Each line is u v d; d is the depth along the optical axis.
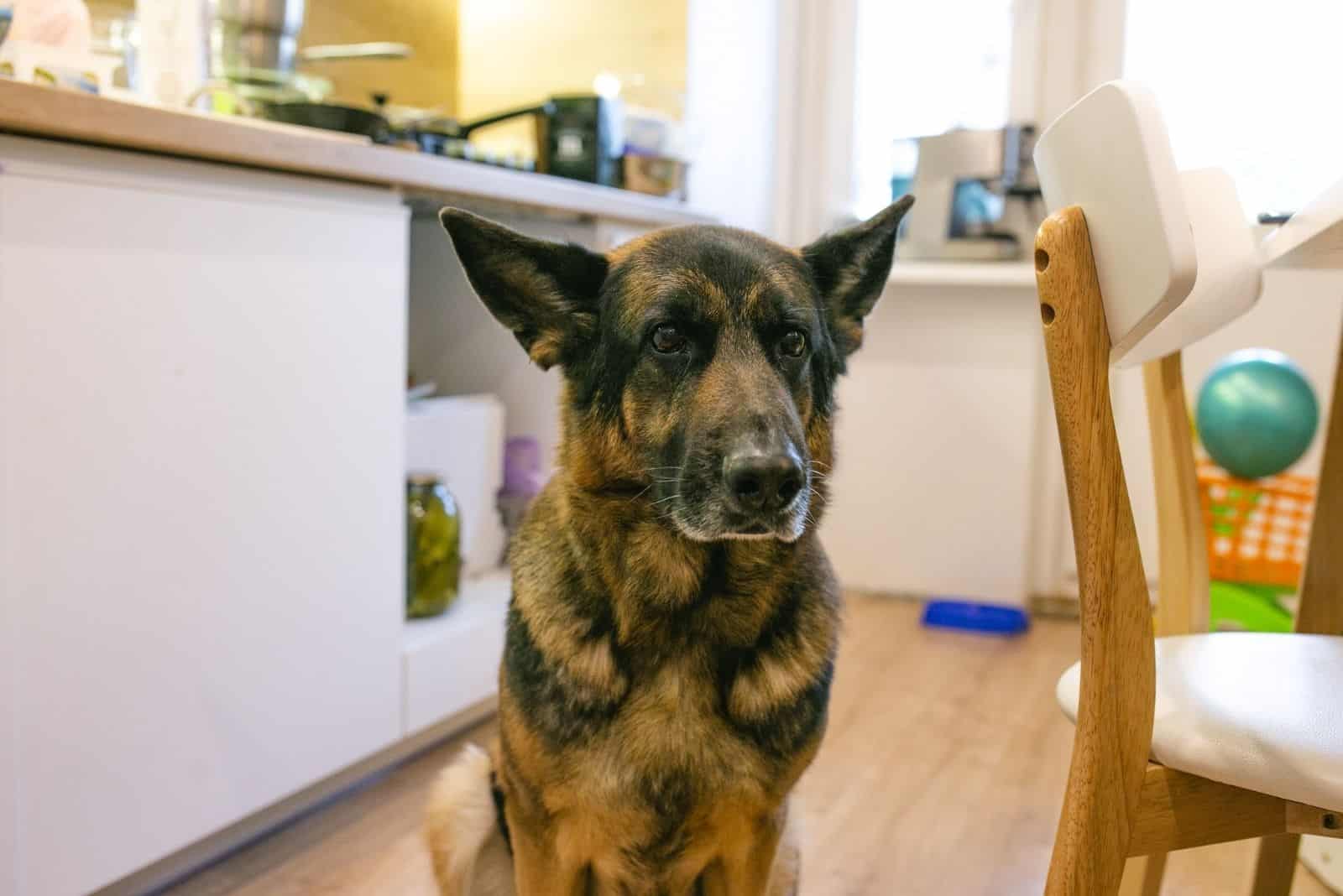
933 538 3.75
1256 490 3.01
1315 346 3.33
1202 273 1.13
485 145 3.15
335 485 1.93
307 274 1.83
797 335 1.32
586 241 2.64
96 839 1.57
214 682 1.73
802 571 1.34
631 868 1.32
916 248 3.57
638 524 1.27
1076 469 0.92
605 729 1.25
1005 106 3.60
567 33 3.43
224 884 1.81
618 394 1.30
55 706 1.49
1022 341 3.55
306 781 1.94
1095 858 0.96
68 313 1.46
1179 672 1.12
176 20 2.20
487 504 2.79
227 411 1.71
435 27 3.35
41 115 1.35
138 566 1.59
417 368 3.03
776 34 3.80
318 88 2.38
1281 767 0.92
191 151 1.56
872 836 2.03
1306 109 3.20
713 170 3.43
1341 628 1.43
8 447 1.40
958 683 2.88
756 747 1.27
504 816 1.52
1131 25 3.40
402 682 2.15
